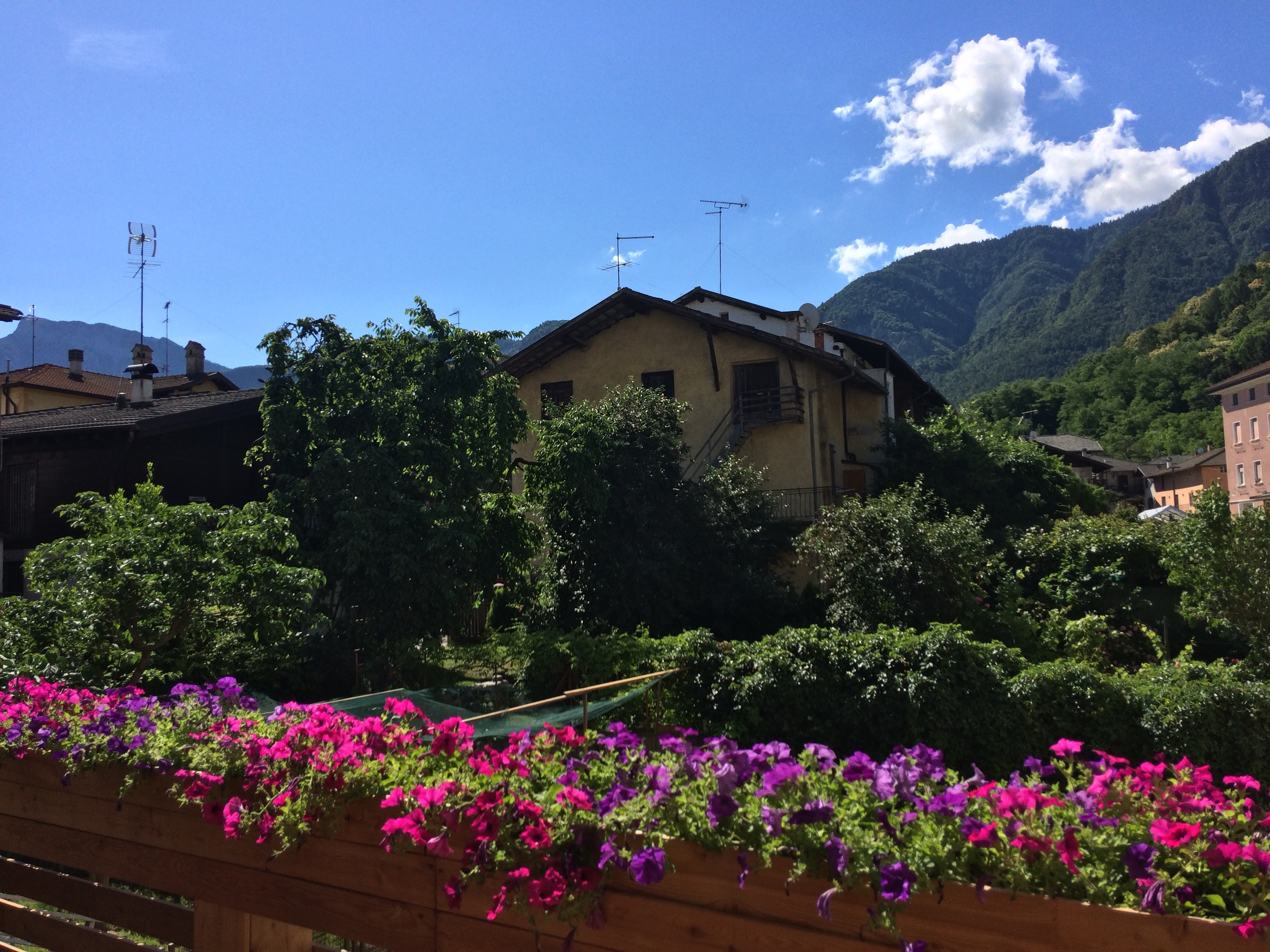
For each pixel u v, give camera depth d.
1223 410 57.22
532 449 23.81
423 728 3.67
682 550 15.88
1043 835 1.92
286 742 3.03
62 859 3.61
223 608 8.61
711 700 11.30
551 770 2.75
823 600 16.84
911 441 24.30
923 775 2.29
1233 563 13.32
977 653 10.50
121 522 8.30
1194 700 9.78
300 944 3.25
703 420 22.30
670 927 2.21
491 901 2.47
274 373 13.05
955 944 1.92
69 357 33.78
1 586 16.61
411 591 11.92
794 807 2.13
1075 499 27.25
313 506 12.20
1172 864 1.88
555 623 15.11
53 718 3.78
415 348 13.57
